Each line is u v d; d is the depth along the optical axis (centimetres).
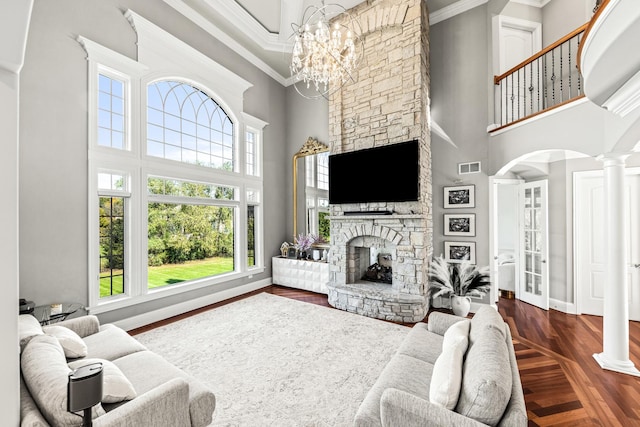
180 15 413
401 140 400
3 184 101
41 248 283
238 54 509
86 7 316
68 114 302
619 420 190
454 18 433
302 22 465
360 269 475
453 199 427
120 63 342
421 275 380
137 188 359
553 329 346
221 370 252
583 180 400
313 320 375
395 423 125
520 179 469
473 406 120
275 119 591
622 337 252
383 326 354
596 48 171
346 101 462
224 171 479
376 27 417
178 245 427
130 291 350
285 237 614
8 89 102
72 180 304
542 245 425
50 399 116
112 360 194
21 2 97
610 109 222
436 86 444
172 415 138
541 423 189
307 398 213
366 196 425
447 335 192
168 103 413
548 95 421
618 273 253
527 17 429
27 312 242
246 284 517
